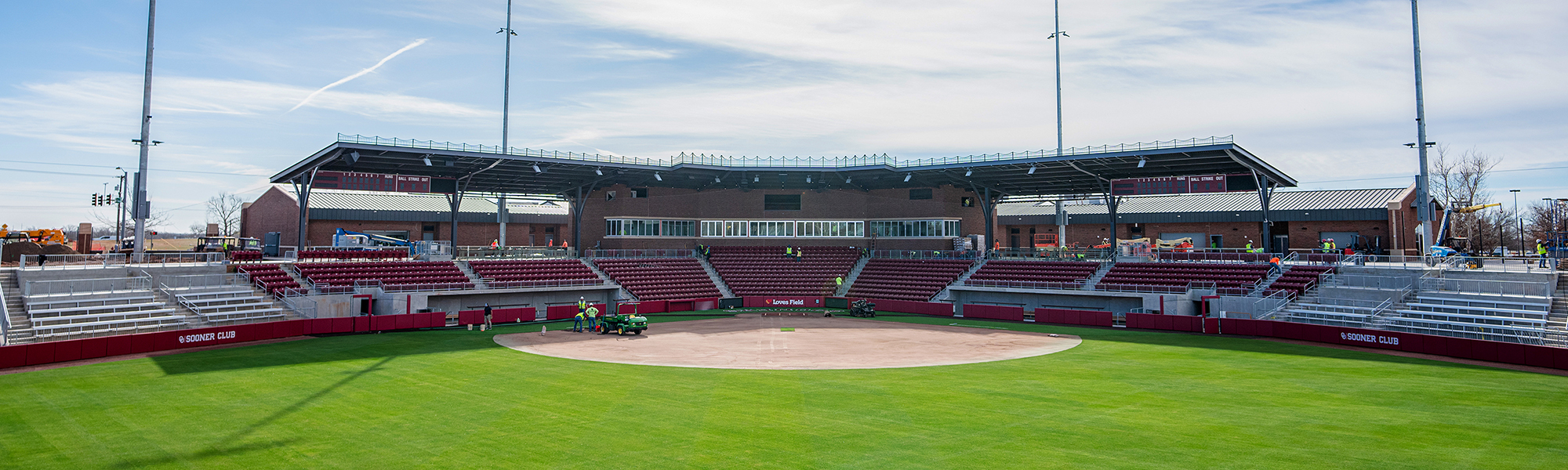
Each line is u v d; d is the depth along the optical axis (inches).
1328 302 1608.0
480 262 2133.4
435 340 1398.9
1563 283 1425.9
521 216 3275.1
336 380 951.0
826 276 2484.0
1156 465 575.8
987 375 1004.6
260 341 1364.4
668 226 2696.9
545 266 2225.6
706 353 1231.5
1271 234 2711.6
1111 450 618.2
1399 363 1093.8
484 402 816.9
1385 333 1262.3
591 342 1376.7
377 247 2433.6
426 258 2175.2
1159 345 1353.3
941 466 577.3
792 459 597.9
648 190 2677.2
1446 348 1162.6
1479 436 660.1
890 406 798.5
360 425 713.0
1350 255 1956.2
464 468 576.4
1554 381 932.0
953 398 840.9
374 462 592.7
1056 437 661.9
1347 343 1327.5
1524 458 590.6
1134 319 1676.9
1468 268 1656.0
